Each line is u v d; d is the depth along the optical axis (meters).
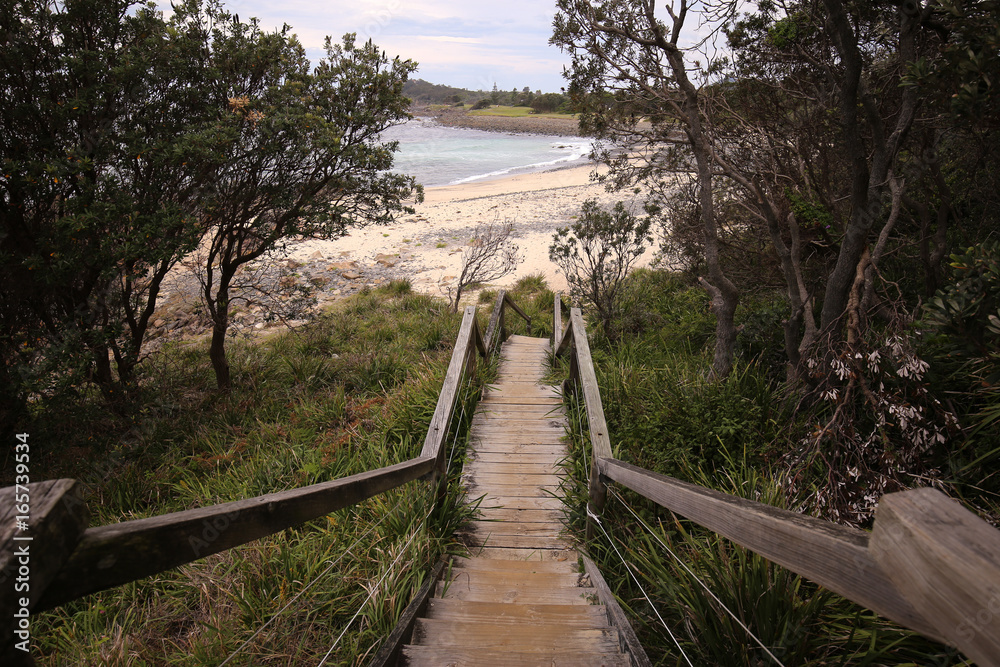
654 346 7.83
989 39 2.97
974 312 2.96
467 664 2.13
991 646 0.67
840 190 6.64
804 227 5.97
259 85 6.76
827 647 2.16
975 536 0.75
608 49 6.23
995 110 3.21
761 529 1.35
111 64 5.52
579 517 3.83
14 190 5.29
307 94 6.84
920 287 5.78
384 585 2.82
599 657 2.17
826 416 4.37
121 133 5.64
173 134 5.96
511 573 3.20
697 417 4.41
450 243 19.92
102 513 4.92
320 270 16.80
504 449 5.18
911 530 0.81
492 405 6.22
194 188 6.21
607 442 3.60
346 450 5.02
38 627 3.42
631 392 5.33
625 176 7.62
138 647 2.96
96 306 6.11
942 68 3.29
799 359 5.14
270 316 9.18
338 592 2.95
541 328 11.92
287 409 6.95
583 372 4.58
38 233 5.60
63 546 0.91
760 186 6.01
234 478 4.98
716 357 5.95
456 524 3.73
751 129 6.41
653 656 2.37
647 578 2.65
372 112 7.11
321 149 6.65
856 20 4.88
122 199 5.32
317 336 10.02
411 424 5.25
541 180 35.06
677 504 2.07
